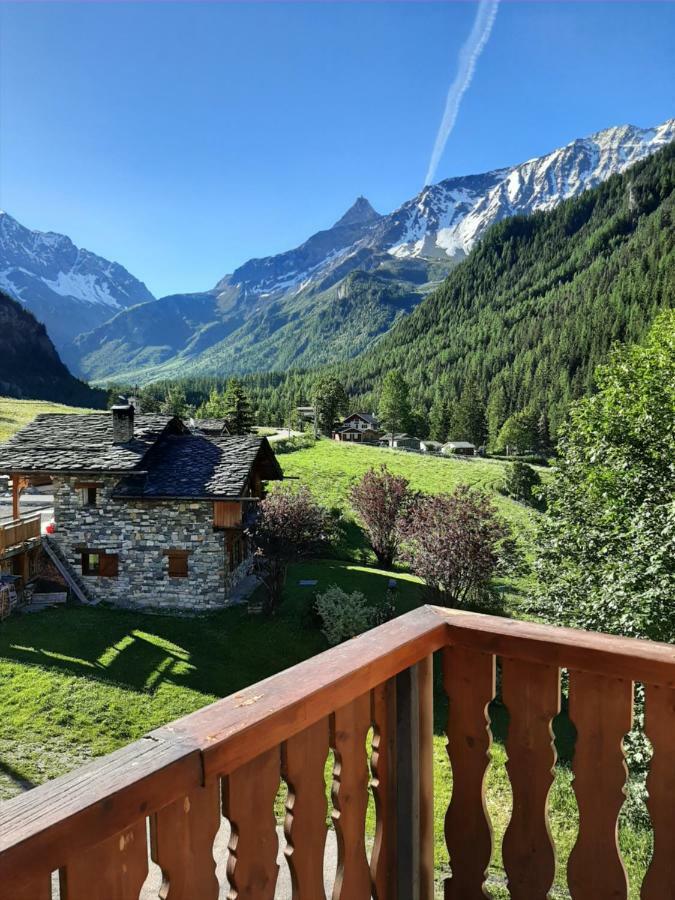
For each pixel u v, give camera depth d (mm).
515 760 2336
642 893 2162
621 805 2166
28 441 22344
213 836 1513
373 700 2146
